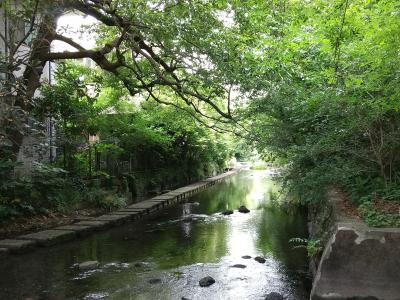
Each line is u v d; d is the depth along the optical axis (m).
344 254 4.83
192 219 12.82
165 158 22.75
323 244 6.35
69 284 6.45
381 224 5.06
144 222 12.23
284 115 9.93
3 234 9.07
